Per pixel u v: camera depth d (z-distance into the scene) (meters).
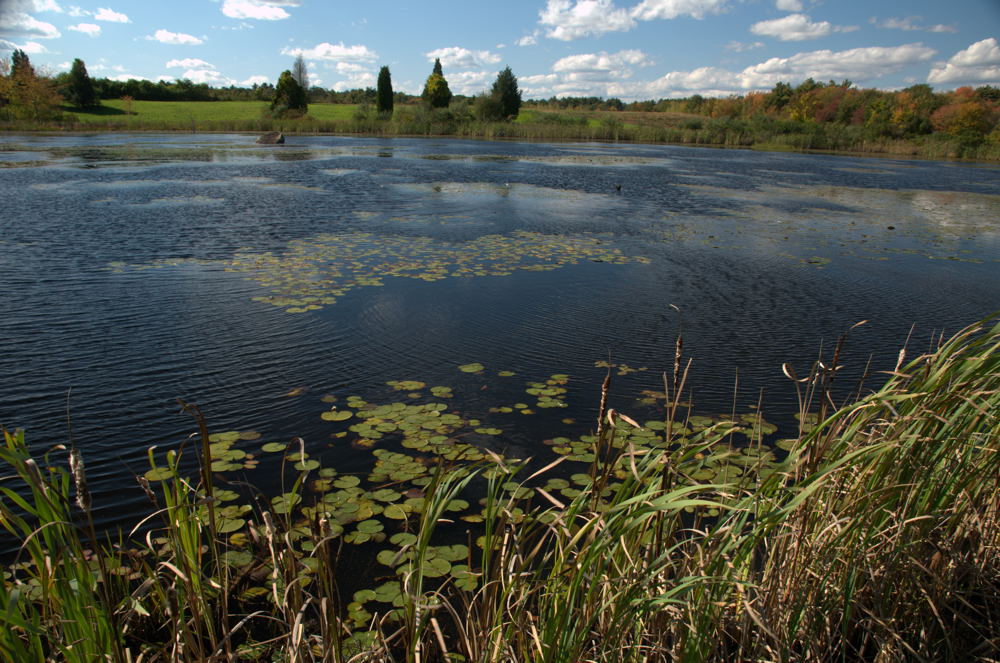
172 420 4.41
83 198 14.75
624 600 1.91
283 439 4.19
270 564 2.66
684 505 1.74
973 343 2.36
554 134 54.12
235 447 4.06
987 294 8.63
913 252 11.47
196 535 2.33
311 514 3.32
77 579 1.84
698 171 27.86
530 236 11.96
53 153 27.14
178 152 29.50
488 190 18.81
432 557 3.03
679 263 10.02
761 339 6.57
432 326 6.63
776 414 4.84
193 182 18.48
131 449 4.00
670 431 2.23
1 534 3.11
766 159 37.38
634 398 5.03
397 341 6.15
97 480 3.63
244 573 2.86
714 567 2.07
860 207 17.78
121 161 24.38
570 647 1.88
